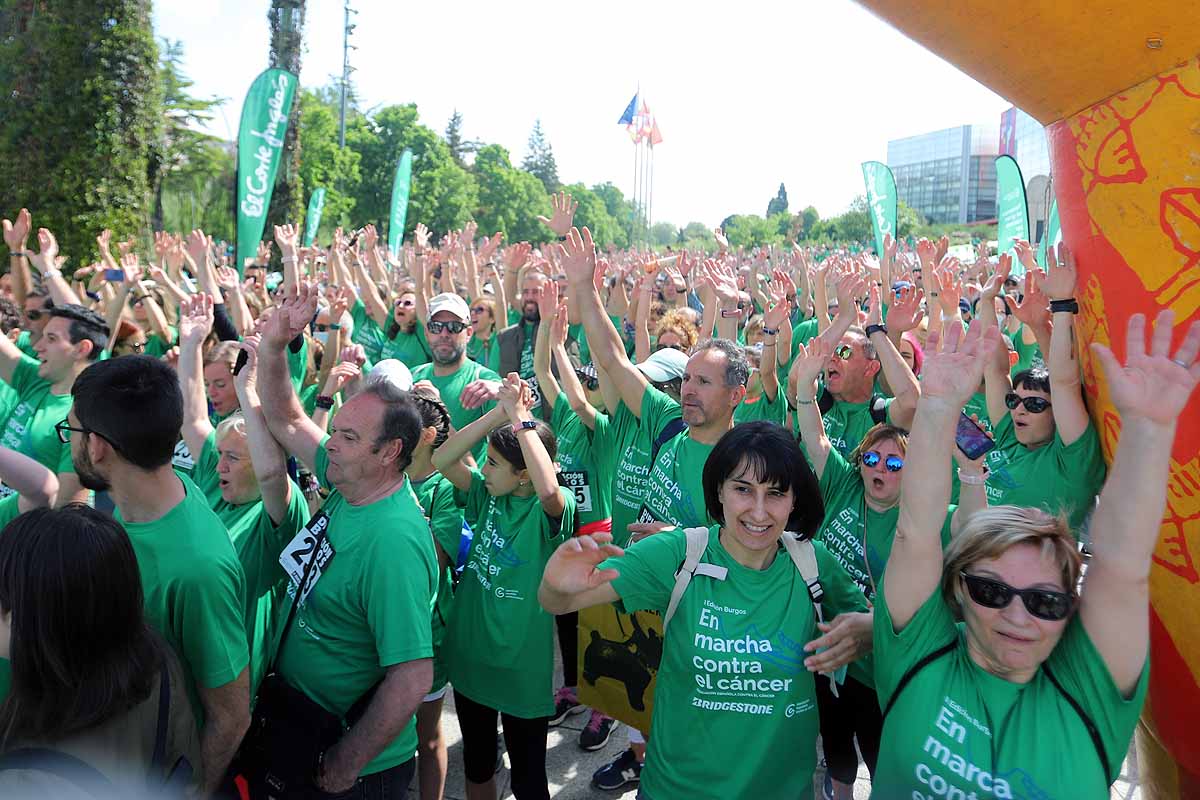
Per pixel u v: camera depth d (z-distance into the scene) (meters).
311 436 2.82
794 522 2.16
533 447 3.00
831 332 3.24
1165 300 1.71
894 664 1.80
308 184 43.66
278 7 13.70
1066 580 1.64
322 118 48.19
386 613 2.25
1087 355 1.99
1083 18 1.65
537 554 3.02
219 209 18.41
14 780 1.55
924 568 1.76
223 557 2.13
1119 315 1.82
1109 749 1.64
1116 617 1.59
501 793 3.53
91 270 8.07
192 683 2.11
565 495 3.11
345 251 8.99
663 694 2.19
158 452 2.06
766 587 2.12
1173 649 1.83
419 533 2.35
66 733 1.63
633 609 2.17
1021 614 1.62
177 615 2.07
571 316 5.91
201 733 2.13
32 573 1.61
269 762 2.26
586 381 4.60
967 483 2.46
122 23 12.98
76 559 1.63
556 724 4.09
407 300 6.87
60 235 12.74
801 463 2.06
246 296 7.12
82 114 12.78
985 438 2.43
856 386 4.26
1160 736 1.96
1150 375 1.51
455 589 3.22
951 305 4.73
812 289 8.20
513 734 3.05
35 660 1.62
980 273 8.37
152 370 2.08
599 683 2.81
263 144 6.67
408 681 2.21
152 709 1.78
